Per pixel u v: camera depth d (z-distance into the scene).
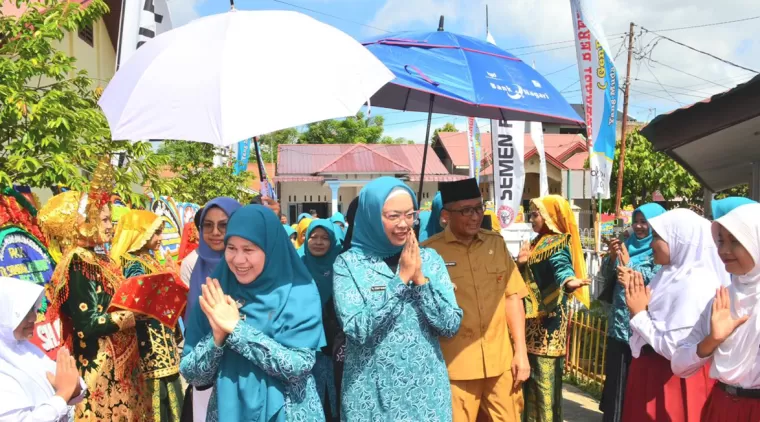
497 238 3.44
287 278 2.55
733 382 2.61
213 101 2.40
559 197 4.54
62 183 5.37
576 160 25.62
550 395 4.31
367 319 2.49
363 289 2.66
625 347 4.29
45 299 3.71
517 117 4.20
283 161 26.75
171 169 12.99
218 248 3.65
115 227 4.90
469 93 3.14
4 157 5.29
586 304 4.63
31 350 2.66
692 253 3.19
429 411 2.64
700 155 6.39
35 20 5.64
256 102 2.39
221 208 3.64
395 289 2.51
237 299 2.56
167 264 5.21
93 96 6.35
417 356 2.63
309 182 26.56
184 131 2.39
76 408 3.26
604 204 17.66
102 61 11.77
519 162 7.77
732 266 2.59
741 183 8.37
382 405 2.60
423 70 3.15
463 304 3.20
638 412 3.51
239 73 2.45
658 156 14.77
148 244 4.72
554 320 4.32
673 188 14.38
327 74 2.54
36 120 5.25
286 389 2.50
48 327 3.71
